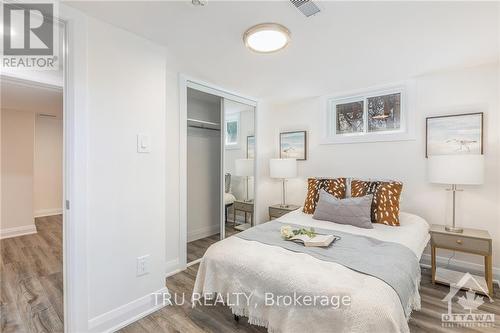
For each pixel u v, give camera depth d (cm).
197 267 274
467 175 220
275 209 364
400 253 169
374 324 112
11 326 174
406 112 289
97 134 166
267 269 152
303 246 183
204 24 173
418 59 230
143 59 193
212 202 356
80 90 157
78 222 156
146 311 191
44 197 524
